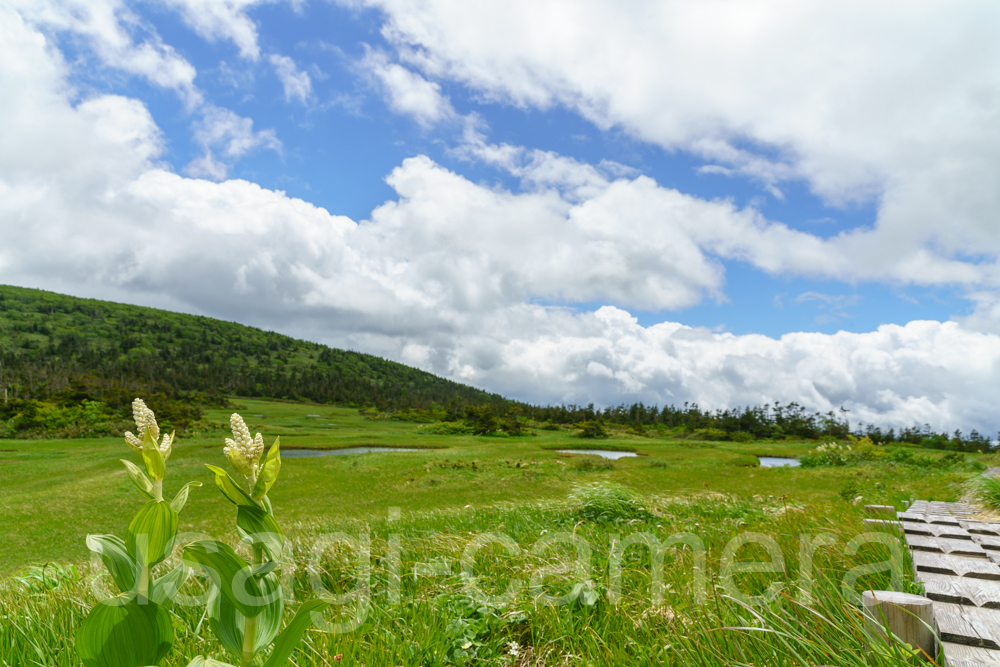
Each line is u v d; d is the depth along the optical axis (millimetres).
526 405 125812
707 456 43250
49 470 28297
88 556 10062
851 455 28188
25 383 90125
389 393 174875
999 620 2188
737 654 2309
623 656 2553
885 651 1961
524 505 10656
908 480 15383
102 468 28297
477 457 35750
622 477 23250
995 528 4430
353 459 35531
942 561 3211
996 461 22828
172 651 2490
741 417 101562
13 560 11234
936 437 85000
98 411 58406
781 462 48875
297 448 54781
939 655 2021
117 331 179000
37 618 2881
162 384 120250
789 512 5895
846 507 6133
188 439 52438
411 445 58156
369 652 2607
